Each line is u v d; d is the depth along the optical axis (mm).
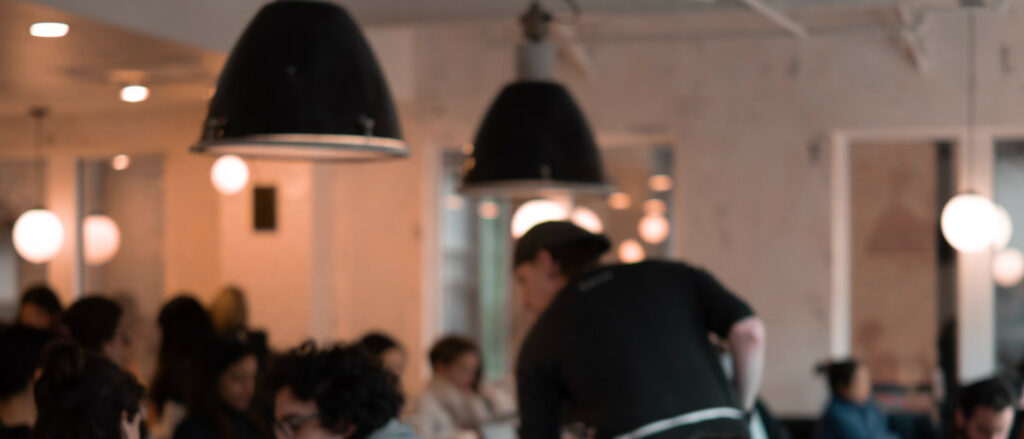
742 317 3066
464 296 8477
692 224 7535
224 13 5527
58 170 8953
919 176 7477
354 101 2580
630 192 8148
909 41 6887
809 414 7320
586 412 3031
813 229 7320
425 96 8016
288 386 2297
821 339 7312
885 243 7551
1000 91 7000
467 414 6070
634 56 7625
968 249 5836
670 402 2955
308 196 7906
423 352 8062
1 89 6953
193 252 8430
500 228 8500
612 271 3127
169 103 7711
